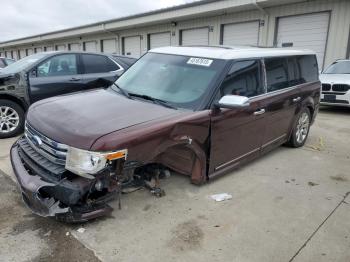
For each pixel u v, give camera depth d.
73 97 3.82
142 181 3.55
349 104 8.80
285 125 5.07
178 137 3.18
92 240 2.79
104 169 2.65
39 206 2.67
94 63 6.77
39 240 2.76
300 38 12.64
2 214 3.14
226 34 15.16
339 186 4.14
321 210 3.49
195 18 16.20
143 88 3.94
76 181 2.68
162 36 18.47
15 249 2.64
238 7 13.34
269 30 13.40
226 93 3.71
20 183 2.81
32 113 3.43
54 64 6.25
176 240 2.84
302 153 5.41
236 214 3.32
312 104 5.71
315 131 7.07
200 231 2.99
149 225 3.05
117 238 2.83
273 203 3.60
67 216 2.74
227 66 3.77
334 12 11.48
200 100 3.53
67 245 2.71
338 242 2.91
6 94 5.62
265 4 12.70
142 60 4.53
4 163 4.44
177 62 4.07
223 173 3.94
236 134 3.91
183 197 3.62
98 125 2.88
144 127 2.93
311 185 4.13
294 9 12.48
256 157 4.56
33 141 3.13
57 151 2.77
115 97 3.76
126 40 21.30
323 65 12.14
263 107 4.25
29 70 5.91
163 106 3.51
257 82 4.23
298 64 5.31
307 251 2.77
